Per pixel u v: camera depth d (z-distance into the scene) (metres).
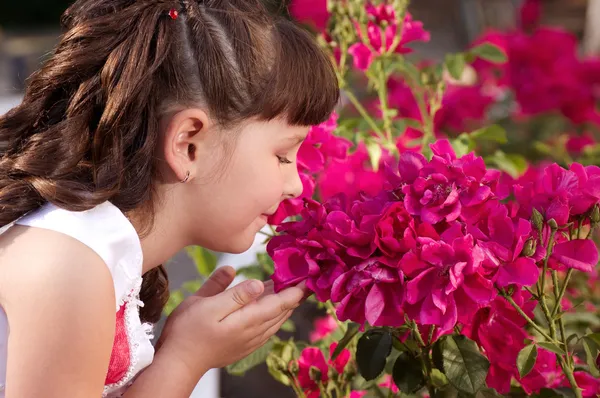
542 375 1.46
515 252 1.32
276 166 1.39
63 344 1.31
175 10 1.36
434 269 1.31
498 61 1.87
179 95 1.35
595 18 4.80
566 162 2.10
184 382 1.40
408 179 1.39
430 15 6.07
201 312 1.40
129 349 1.39
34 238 1.34
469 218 1.35
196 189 1.38
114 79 1.36
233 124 1.36
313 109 1.40
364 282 1.32
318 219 1.39
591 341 1.41
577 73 2.64
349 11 1.79
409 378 1.43
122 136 1.35
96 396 1.34
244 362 1.56
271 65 1.37
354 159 1.88
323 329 1.81
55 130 1.37
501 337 1.38
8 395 1.31
